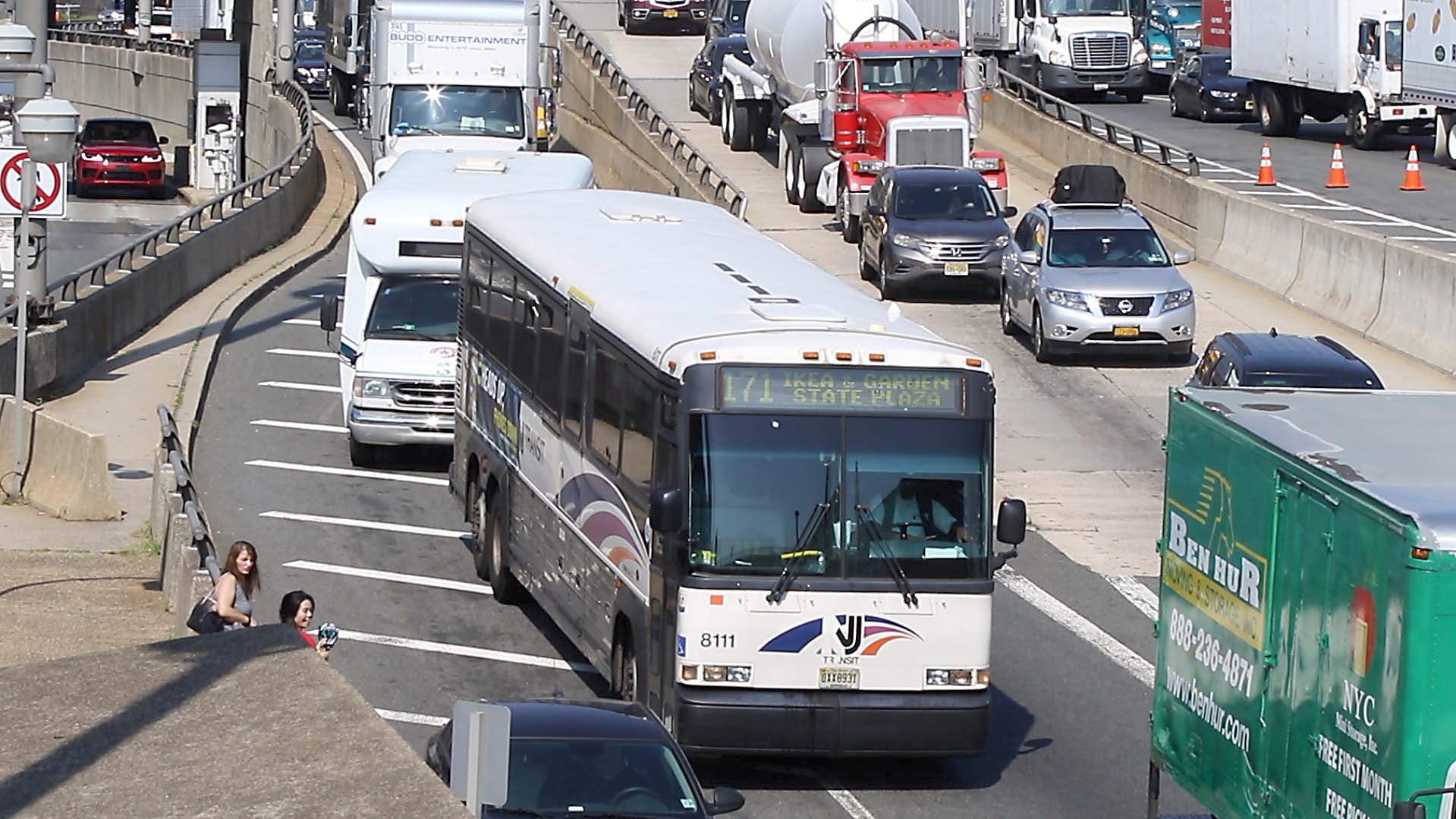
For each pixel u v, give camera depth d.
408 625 66.19
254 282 129.38
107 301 106.50
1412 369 101.50
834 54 141.00
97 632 63.78
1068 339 104.50
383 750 31.72
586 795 39.34
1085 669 63.03
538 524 64.69
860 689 50.94
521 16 130.75
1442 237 127.12
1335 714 36.69
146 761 31.23
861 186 134.38
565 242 66.44
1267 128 182.38
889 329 53.72
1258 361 79.44
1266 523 39.91
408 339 85.12
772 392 50.97
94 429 91.06
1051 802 51.53
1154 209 139.12
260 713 33.50
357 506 81.38
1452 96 155.50
